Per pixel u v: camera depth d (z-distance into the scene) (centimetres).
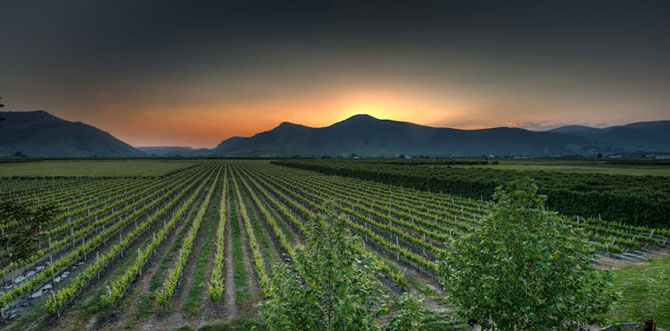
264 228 2912
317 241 796
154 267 1961
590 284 770
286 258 2141
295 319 741
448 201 4306
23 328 1306
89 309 1442
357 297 708
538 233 775
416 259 1955
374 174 6988
